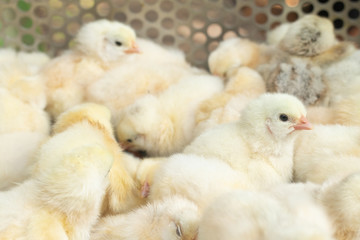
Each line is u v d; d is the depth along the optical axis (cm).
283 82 37
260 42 44
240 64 40
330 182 28
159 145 37
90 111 34
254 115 31
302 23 40
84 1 43
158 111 37
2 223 26
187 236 26
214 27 43
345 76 38
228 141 31
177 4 43
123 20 44
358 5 42
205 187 28
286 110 31
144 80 38
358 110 34
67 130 32
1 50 41
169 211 28
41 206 27
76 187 27
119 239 28
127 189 32
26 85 36
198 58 44
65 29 43
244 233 22
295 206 24
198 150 32
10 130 34
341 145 32
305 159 32
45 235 26
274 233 22
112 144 33
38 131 36
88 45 40
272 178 31
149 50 42
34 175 30
